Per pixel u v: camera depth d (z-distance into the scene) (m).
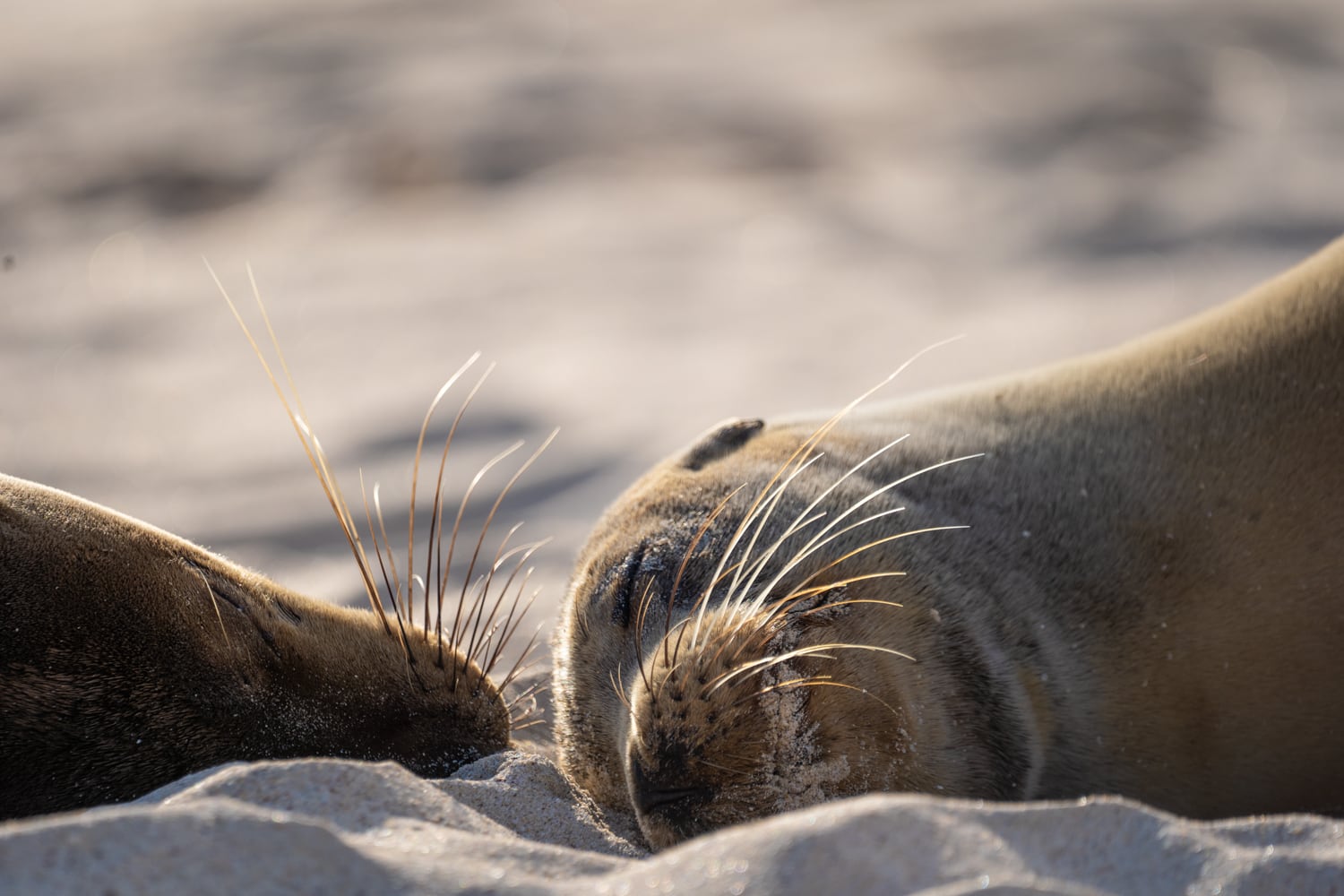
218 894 3.89
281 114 37.25
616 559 7.54
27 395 20.16
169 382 20.42
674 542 7.42
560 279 24.88
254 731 6.65
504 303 23.55
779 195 29.98
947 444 8.05
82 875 3.87
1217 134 32.34
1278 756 6.94
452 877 4.08
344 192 31.80
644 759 6.16
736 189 30.64
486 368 19.95
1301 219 25.41
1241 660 6.96
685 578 7.23
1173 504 7.36
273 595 7.18
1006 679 6.75
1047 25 43.12
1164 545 7.24
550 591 11.69
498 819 6.06
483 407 18.14
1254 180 28.16
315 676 6.96
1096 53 39.22
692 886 3.99
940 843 4.19
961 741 6.45
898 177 30.80
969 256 25.02
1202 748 6.96
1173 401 7.77
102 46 48.34
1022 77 37.69
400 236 28.47
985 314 21.53
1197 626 7.04
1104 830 4.46
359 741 6.96
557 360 20.17
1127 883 4.29
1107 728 6.96
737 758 6.03
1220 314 8.27
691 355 20.16
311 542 13.77
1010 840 4.34
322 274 26.05
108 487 15.98
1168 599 7.11
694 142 34.22
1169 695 6.98
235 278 26.31
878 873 4.03
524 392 18.70
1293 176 28.38
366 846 4.29
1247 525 7.17
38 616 6.30
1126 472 7.56
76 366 21.58
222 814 4.11
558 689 7.59
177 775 6.39
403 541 13.58
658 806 6.10
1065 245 25.23
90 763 6.27
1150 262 23.75
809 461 7.86
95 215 31.11
